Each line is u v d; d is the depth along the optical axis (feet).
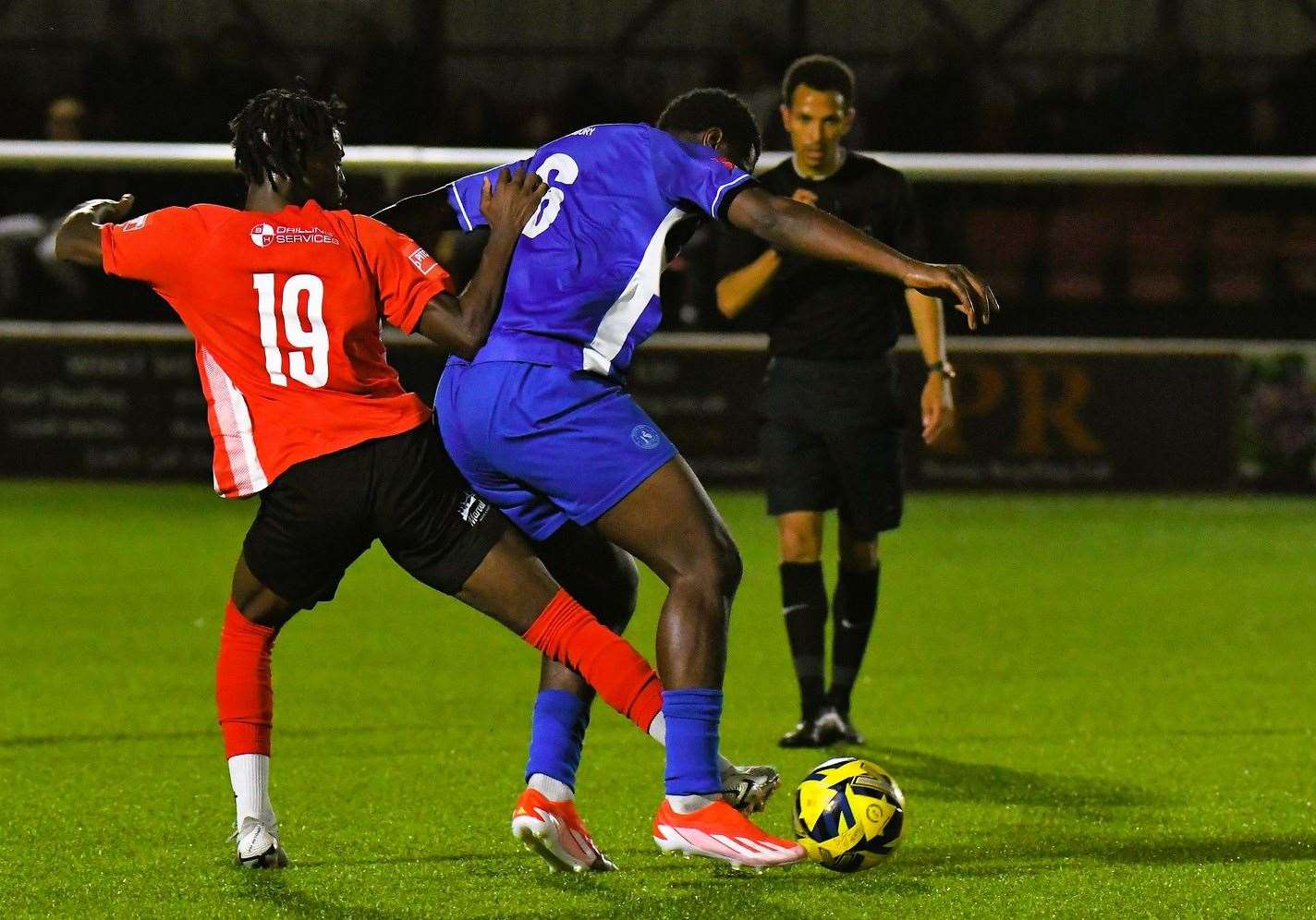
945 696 62.44
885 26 152.97
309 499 35.99
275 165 36.68
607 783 47.98
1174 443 123.13
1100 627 76.95
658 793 46.85
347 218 36.58
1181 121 144.87
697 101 40.14
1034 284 145.59
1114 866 38.63
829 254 35.58
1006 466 122.72
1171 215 149.28
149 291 132.16
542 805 36.29
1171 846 40.70
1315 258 147.95
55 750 52.21
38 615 77.71
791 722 57.98
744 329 127.65
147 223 36.50
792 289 54.80
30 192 132.67
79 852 40.01
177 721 56.85
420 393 119.03
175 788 47.06
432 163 70.90
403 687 63.31
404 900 35.78
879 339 54.95
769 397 55.57
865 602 55.98
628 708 36.04
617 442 35.60
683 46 151.53
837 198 54.65
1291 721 57.67
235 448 36.47
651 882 37.19
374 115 140.87
